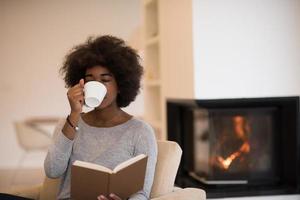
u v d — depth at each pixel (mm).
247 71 2697
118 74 1633
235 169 2848
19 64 5543
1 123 5547
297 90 2734
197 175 3055
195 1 2631
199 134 3008
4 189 4172
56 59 5598
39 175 4910
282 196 2678
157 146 1725
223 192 2629
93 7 5645
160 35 3527
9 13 5492
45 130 5270
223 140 2820
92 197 1327
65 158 1531
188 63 2768
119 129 1606
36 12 5535
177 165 1700
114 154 1559
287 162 2811
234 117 2809
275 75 2717
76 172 1320
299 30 2719
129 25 5723
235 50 2682
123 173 1325
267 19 2697
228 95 2688
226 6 2660
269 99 2713
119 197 1345
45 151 5547
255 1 2682
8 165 5551
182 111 3342
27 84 5566
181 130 3342
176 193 1602
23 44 5539
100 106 1594
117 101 1716
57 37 5594
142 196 1488
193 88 2678
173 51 3137
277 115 2842
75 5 5609
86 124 1646
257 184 2832
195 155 3107
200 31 2646
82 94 1510
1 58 5508
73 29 5621
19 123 4730
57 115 5617
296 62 2729
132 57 1696
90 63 1609
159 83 3643
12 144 5555
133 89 1703
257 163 2863
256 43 2695
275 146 2865
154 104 4207
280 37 2711
